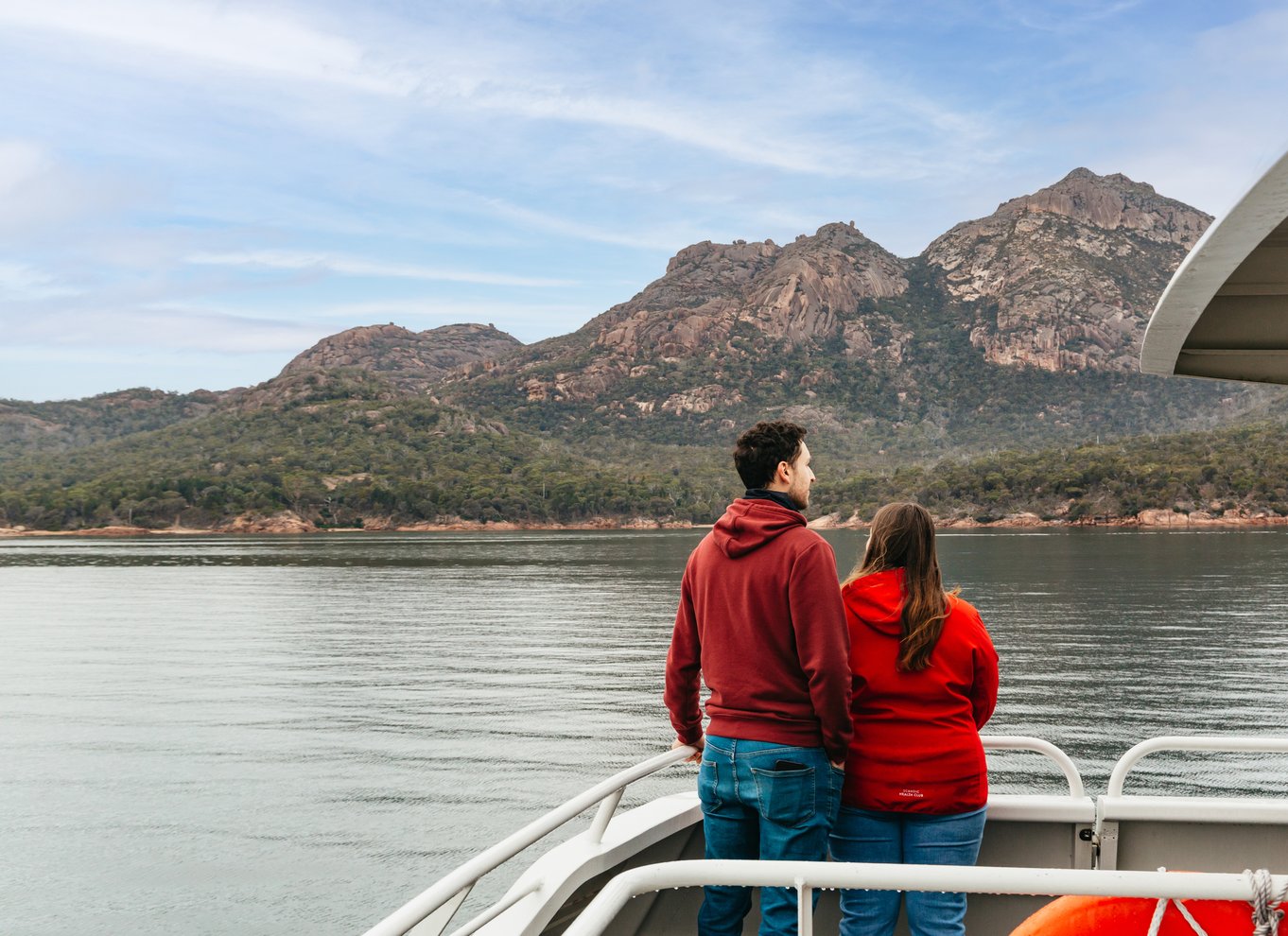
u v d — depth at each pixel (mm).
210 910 15977
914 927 2592
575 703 33375
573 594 80000
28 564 130000
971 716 2666
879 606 2596
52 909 16172
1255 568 96125
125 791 23359
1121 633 51531
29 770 25641
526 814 20828
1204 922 1994
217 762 25969
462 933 2072
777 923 2471
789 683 2486
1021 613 61031
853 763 2607
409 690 36625
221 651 48812
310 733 29422
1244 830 2883
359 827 20078
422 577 100188
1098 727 28500
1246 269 2621
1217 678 37281
